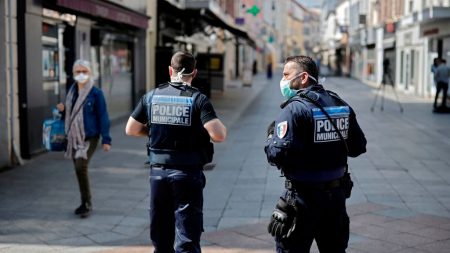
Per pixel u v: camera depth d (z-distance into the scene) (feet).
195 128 14.78
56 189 26.78
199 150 14.93
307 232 12.77
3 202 24.48
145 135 15.80
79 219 22.22
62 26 39.22
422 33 87.56
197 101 14.76
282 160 12.57
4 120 31.04
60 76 38.91
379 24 123.34
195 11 67.67
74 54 40.73
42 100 35.27
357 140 13.50
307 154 12.56
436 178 29.40
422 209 23.36
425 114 61.98
